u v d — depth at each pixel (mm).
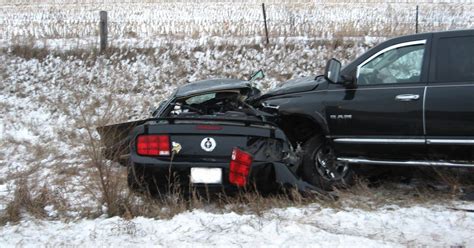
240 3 20359
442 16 15992
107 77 12953
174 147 5410
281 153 5508
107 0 21625
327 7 18719
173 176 5371
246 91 7086
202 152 5426
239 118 5730
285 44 13734
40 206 5547
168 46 13992
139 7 20141
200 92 6898
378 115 5660
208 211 5391
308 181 6000
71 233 4840
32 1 21594
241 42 13992
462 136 5336
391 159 5727
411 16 16172
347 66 5988
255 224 4848
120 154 6379
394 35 14070
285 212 5172
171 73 13016
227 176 5363
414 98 5500
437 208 5266
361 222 4922
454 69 5469
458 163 5457
